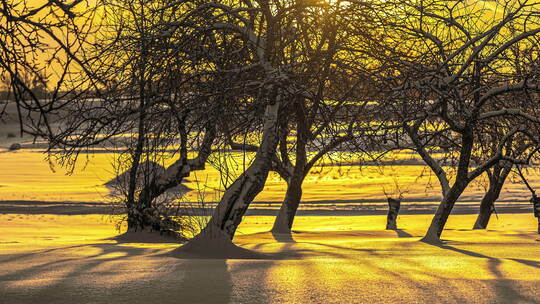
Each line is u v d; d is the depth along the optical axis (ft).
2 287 30.83
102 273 35.04
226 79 48.19
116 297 28.48
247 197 47.34
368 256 44.80
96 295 28.91
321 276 33.83
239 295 28.68
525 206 121.39
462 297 28.40
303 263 39.42
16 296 28.78
